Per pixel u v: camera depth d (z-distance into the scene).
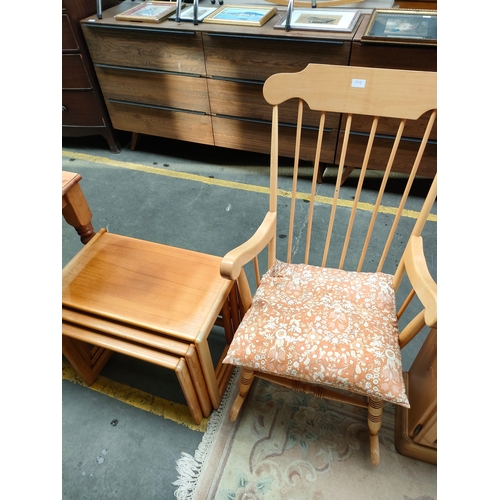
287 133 1.91
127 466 1.06
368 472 1.02
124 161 2.34
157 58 1.87
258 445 1.08
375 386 0.77
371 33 1.48
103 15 1.93
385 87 0.80
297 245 1.72
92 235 1.24
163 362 0.88
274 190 0.96
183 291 1.00
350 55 1.52
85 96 2.15
